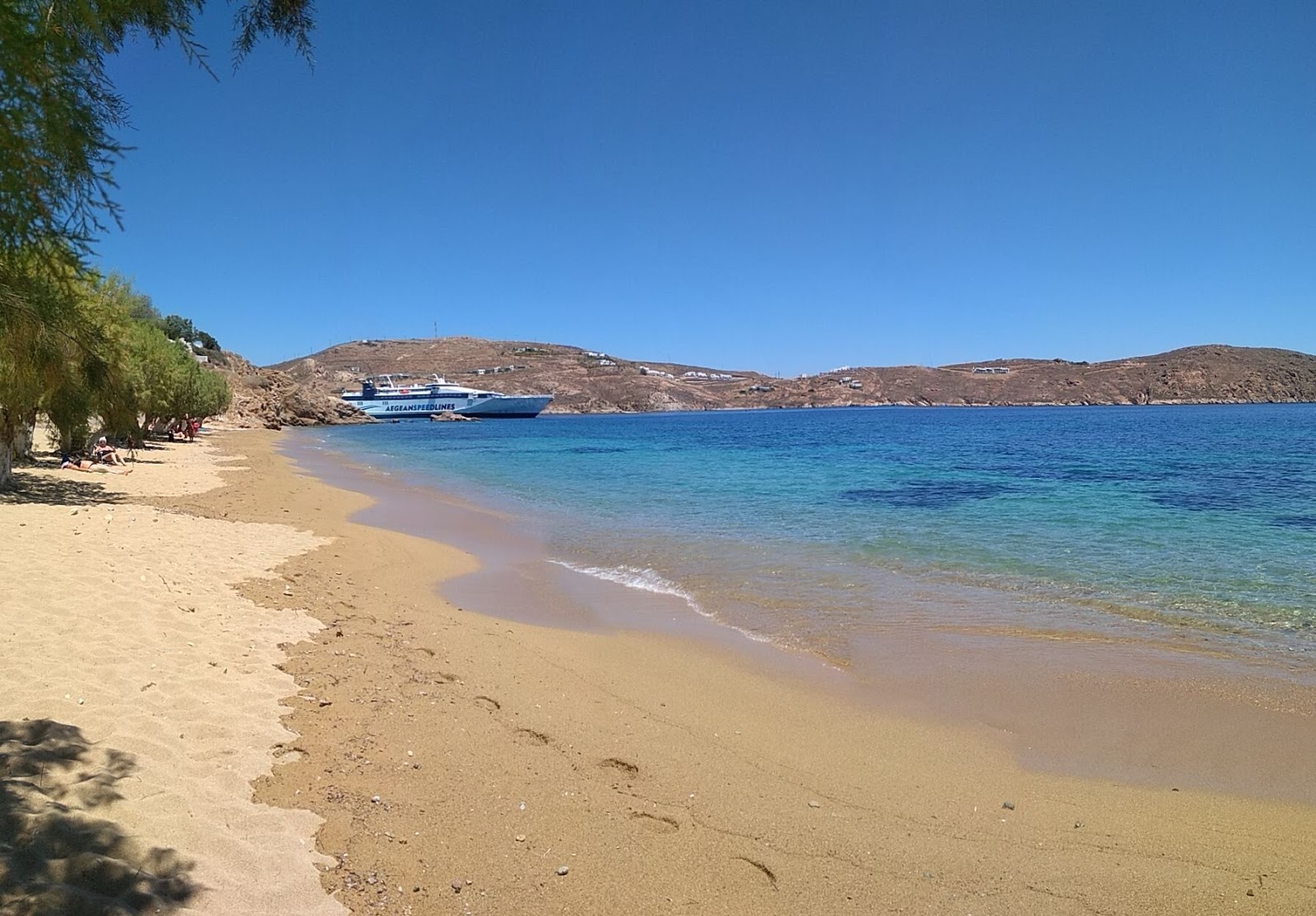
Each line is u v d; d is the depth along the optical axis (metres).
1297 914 3.53
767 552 12.90
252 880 3.20
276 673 5.94
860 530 15.16
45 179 2.97
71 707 4.62
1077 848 4.11
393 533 14.89
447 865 3.57
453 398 131.62
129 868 3.04
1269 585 10.27
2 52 2.74
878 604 9.43
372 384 131.12
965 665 7.20
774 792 4.68
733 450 45.31
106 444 24.36
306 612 8.02
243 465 29.00
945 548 12.99
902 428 79.69
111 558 8.89
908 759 5.25
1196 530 14.76
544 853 3.77
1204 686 6.63
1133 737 5.64
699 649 7.72
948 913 3.49
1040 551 12.71
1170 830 4.33
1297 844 4.18
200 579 8.71
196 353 92.69
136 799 3.65
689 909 3.40
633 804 4.39
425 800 4.18
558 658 7.29
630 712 5.94
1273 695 6.41
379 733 5.03
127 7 3.09
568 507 19.44
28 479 16.92
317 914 3.05
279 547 11.85
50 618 6.35
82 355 3.77
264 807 3.85
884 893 3.63
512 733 5.29
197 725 4.69
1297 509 17.55
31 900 2.68
